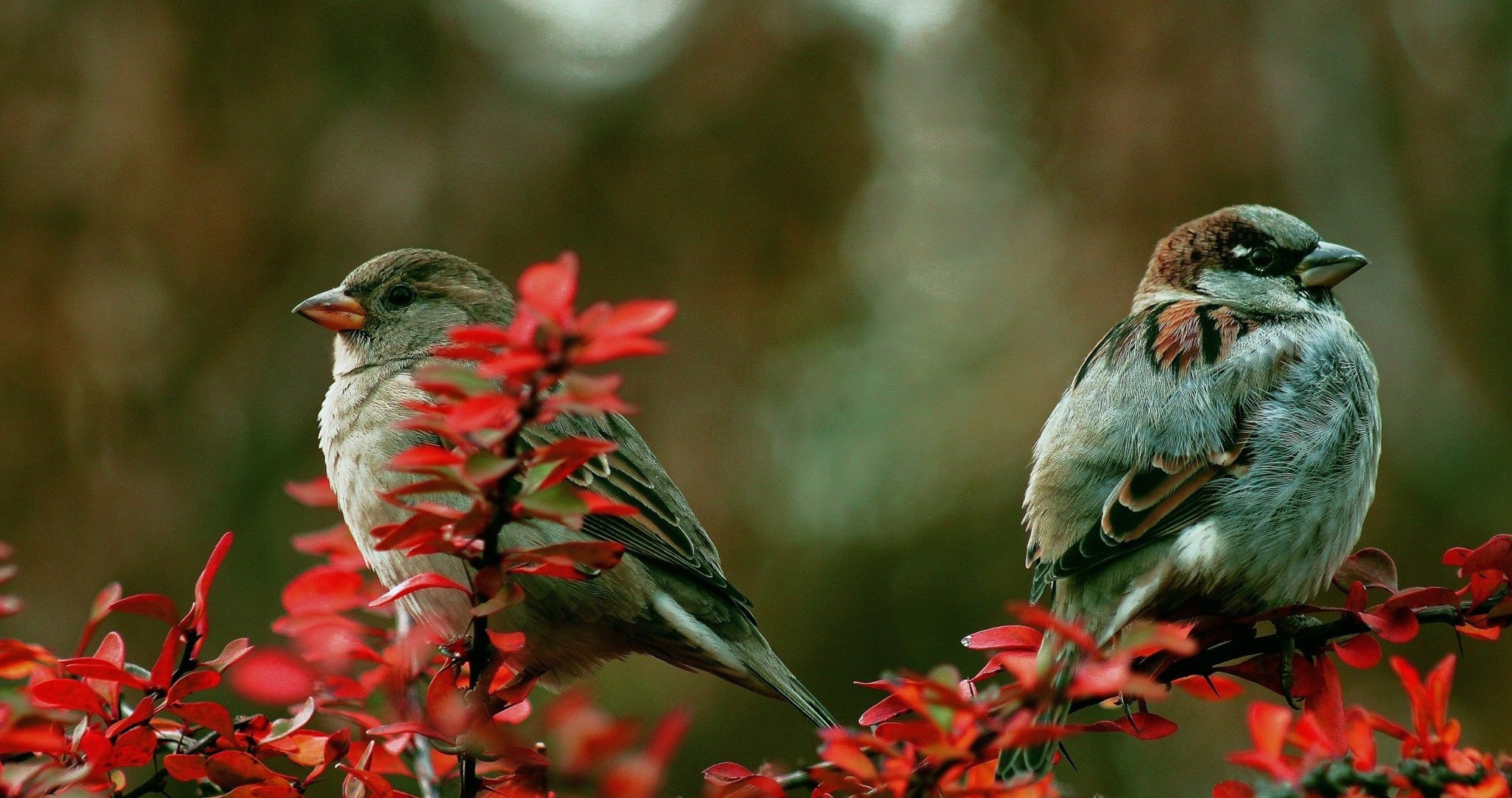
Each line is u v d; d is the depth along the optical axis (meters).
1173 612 7.01
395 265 8.38
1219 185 13.12
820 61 14.58
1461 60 13.61
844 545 13.14
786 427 13.78
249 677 4.89
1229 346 7.23
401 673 5.34
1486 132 13.45
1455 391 12.87
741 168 14.32
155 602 4.97
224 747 5.11
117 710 4.91
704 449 13.66
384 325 8.28
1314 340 7.30
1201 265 8.07
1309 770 4.02
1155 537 6.84
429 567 7.05
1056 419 7.42
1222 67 13.27
